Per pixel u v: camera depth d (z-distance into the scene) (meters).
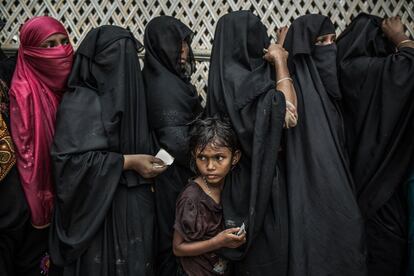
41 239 1.47
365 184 1.50
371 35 1.63
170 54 1.55
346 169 1.44
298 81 1.52
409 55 1.47
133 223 1.38
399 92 1.45
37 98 1.45
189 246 1.31
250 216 1.29
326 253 1.35
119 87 1.41
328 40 1.59
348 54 1.59
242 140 1.35
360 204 1.50
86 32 1.91
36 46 1.47
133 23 1.92
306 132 1.43
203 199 1.34
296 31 1.57
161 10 1.92
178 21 1.60
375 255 1.50
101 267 1.35
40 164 1.40
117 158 1.36
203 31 1.92
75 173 1.32
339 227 1.36
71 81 1.47
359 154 1.51
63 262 1.33
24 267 1.45
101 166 1.34
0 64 1.58
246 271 1.36
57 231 1.34
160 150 1.42
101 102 1.42
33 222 1.39
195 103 1.57
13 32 1.91
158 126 1.47
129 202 1.40
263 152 1.32
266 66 1.51
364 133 1.51
